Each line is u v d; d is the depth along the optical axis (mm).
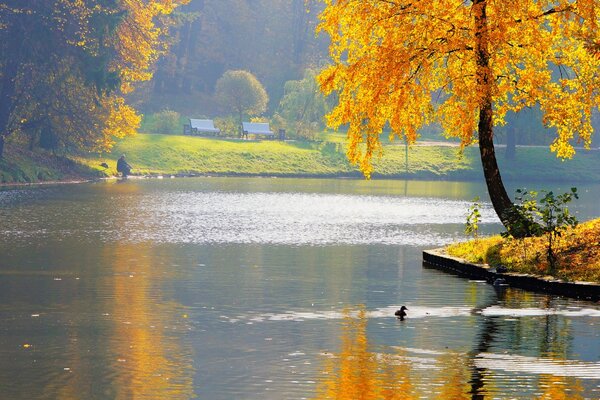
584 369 21469
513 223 38875
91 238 49625
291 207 75875
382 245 49062
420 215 70000
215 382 20500
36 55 100375
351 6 39906
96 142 113000
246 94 162000
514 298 31391
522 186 121000
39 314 28062
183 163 130375
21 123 104875
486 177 41031
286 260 41844
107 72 102438
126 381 20578
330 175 134875
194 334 25375
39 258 40906
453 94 39188
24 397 19344
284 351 23391
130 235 51625
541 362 22188
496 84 38562
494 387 19984
